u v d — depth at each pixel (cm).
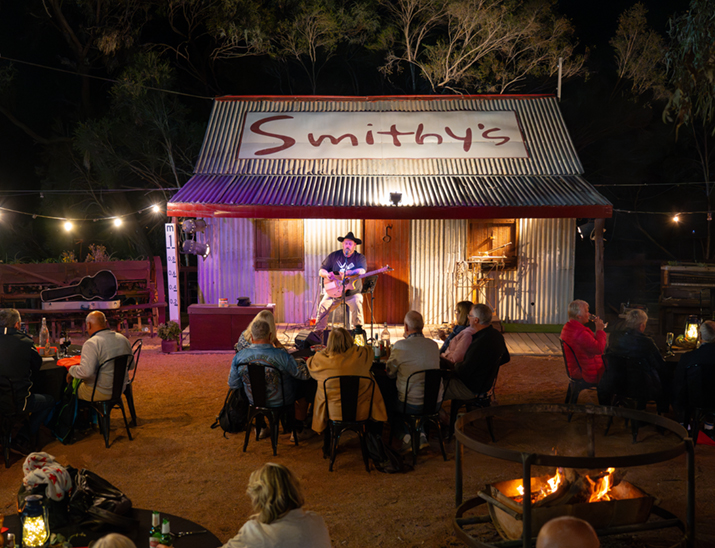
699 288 1105
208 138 1238
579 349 682
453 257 1210
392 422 628
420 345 599
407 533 454
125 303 1255
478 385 641
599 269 1064
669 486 525
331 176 1159
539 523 370
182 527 353
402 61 1984
